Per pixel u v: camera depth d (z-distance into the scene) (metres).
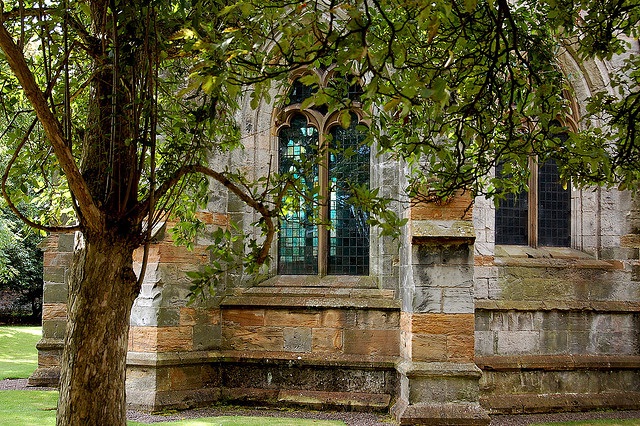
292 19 4.14
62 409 5.18
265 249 5.52
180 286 10.48
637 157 6.46
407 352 9.84
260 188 11.49
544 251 11.83
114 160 5.43
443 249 9.57
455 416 9.11
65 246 13.20
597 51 6.56
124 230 5.32
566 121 11.91
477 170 6.65
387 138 5.12
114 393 5.27
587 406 10.87
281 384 10.83
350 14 3.69
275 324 10.99
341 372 10.66
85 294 5.25
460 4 5.87
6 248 29.28
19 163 7.19
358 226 11.55
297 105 11.82
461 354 9.41
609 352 11.41
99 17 5.70
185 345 10.50
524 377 10.94
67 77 5.21
